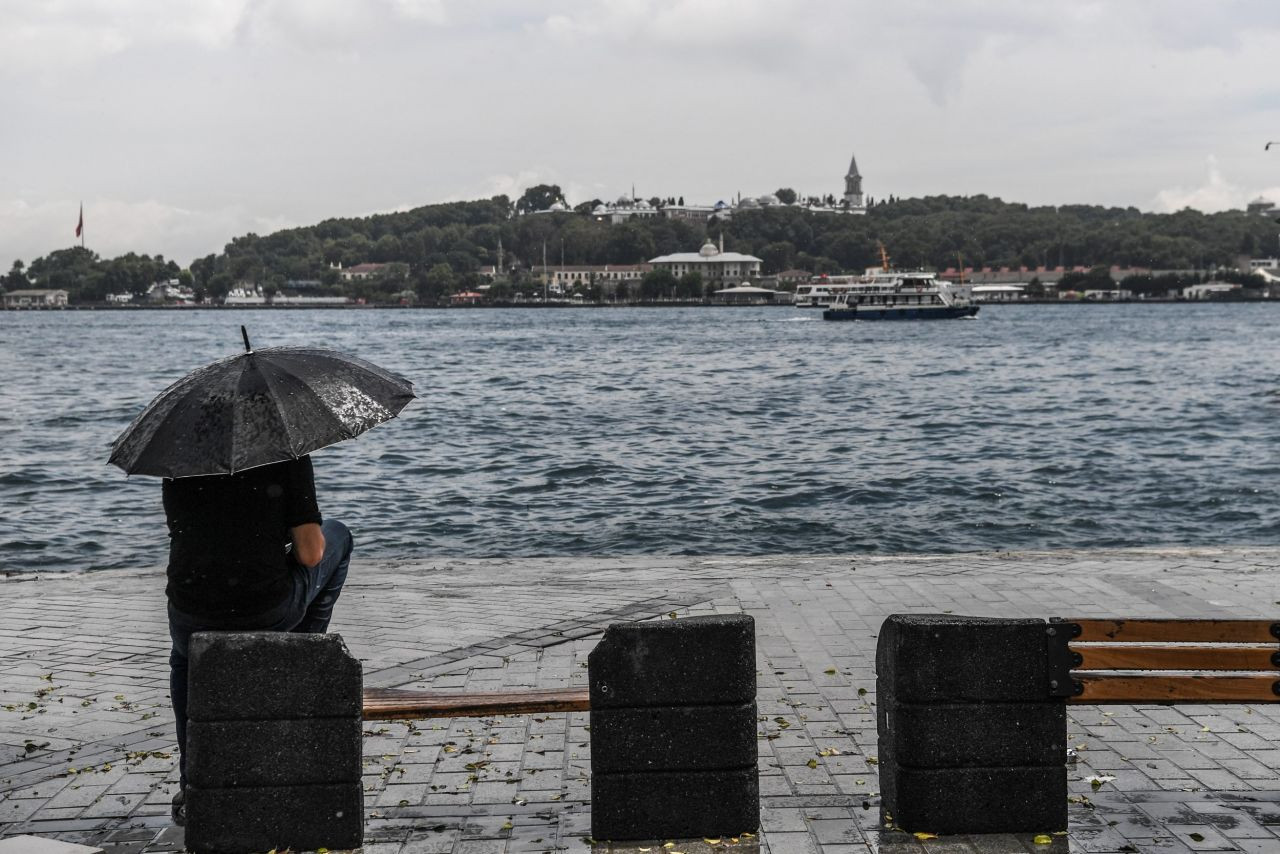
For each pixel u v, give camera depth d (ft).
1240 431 122.21
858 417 141.59
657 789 18.70
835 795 20.77
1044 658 18.71
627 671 18.60
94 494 84.12
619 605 36.83
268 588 18.89
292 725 18.31
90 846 18.86
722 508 76.59
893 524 70.69
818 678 28.17
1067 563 43.70
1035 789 18.79
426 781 21.85
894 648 18.92
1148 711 25.72
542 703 18.99
